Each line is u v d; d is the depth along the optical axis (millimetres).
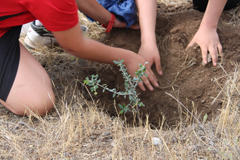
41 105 1454
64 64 1975
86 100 1674
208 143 1295
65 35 1233
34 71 1514
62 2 1079
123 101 1925
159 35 2111
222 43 1934
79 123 1390
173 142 1336
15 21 1384
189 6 2420
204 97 1756
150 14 1943
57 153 1278
